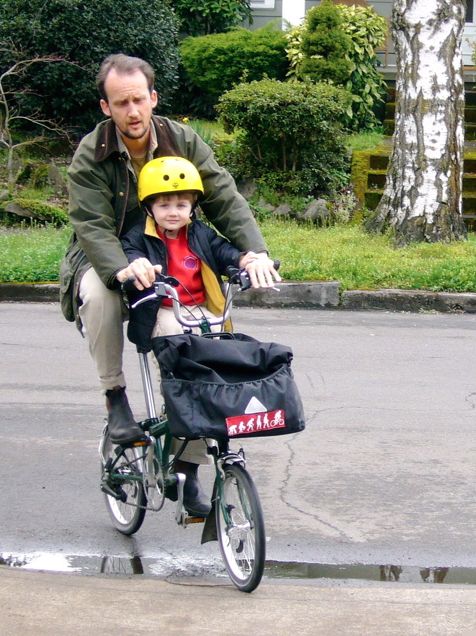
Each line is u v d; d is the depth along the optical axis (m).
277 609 5.26
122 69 5.75
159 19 21.62
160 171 5.56
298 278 14.55
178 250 5.77
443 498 7.16
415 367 10.84
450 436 8.52
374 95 22.38
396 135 16.91
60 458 7.85
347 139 20.75
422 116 16.55
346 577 5.87
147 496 6.11
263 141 19.47
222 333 5.46
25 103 21.39
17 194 19.25
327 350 11.53
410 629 5.03
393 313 14.09
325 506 6.97
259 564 5.27
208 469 7.60
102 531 6.54
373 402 9.47
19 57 20.81
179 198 5.62
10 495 7.10
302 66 21.50
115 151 5.83
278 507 6.94
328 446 8.22
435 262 15.15
